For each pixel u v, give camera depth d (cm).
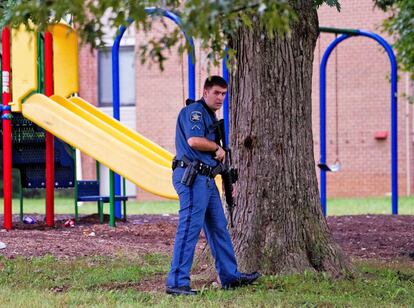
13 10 778
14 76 2373
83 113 2583
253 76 1460
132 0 746
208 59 908
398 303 1310
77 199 2705
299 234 1467
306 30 1459
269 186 1462
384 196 4803
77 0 729
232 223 1471
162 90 4994
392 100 2995
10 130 2364
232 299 1302
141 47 788
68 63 2755
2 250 1809
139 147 2488
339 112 4844
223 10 705
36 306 1255
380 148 4800
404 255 1966
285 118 1462
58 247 1878
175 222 2770
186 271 1330
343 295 1348
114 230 2405
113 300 1312
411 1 3244
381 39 2962
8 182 2362
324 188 2847
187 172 1305
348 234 2400
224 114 2556
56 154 2659
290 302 1280
